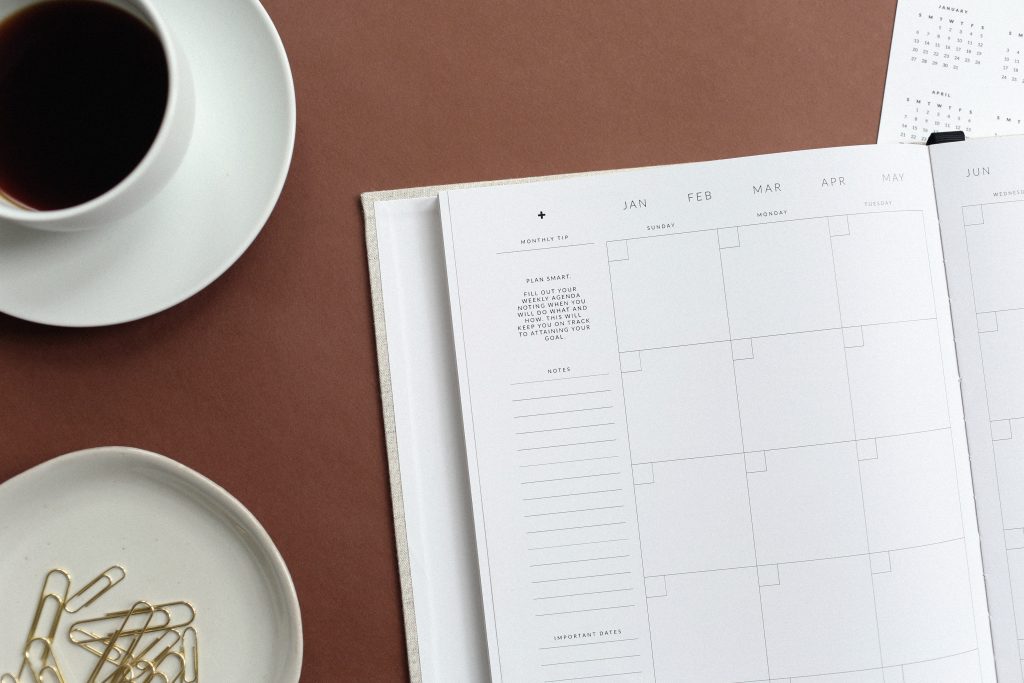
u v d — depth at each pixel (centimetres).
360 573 48
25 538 46
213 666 47
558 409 47
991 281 47
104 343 48
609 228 47
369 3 49
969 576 47
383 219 48
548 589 47
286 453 48
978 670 47
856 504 47
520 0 49
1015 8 51
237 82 43
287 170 44
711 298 47
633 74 50
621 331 47
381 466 48
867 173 47
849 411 47
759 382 47
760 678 47
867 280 47
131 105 40
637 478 47
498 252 47
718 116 50
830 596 47
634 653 47
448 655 47
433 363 48
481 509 47
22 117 41
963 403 47
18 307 43
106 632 47
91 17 40
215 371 48
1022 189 47
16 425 48
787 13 50
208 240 44
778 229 47
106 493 47
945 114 50
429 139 49
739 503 47
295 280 48
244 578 47
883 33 50
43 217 37
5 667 46
